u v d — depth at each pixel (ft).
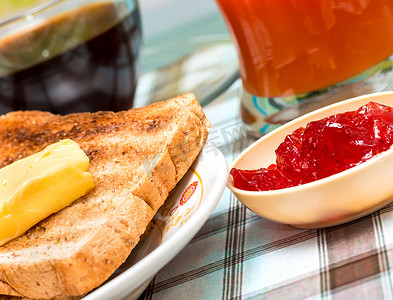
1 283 0.92
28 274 0.87
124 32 1.32
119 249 0.87
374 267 0.80
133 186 0.92
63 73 1.27
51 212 0.94
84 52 1.27
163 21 2.34
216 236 0.98
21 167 0.96
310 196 0.84
